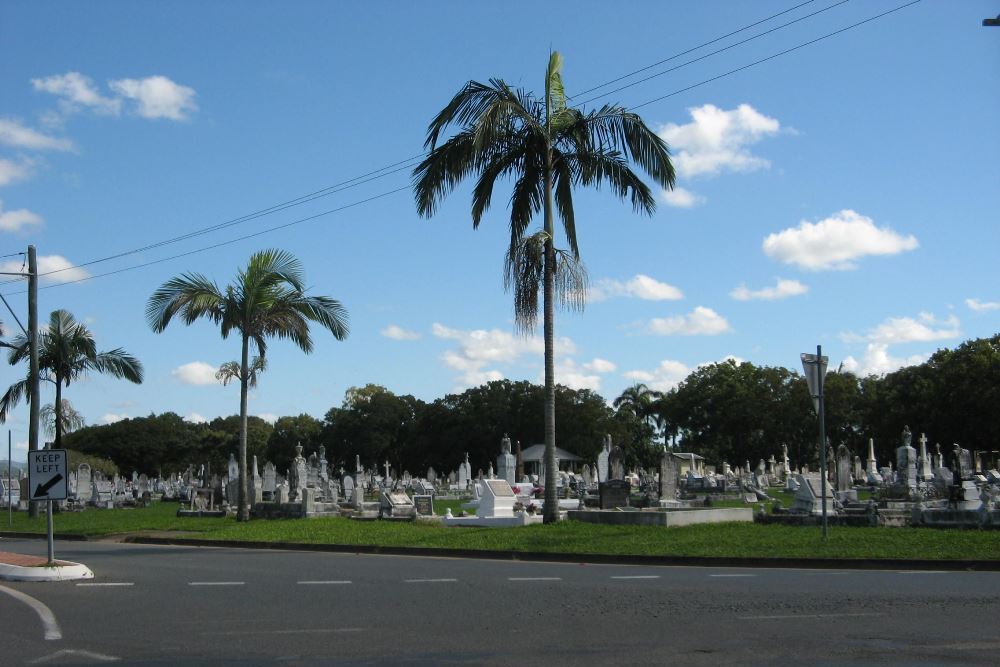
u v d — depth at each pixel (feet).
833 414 296.71
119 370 153.28
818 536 70.13
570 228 88.02
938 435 256.52
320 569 59.88
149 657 30.96
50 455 58.49
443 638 33.76
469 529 85.10
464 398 328.90
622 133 83.51
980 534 67.56
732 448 313.32
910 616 37.52
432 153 83.30
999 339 255.29
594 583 50.06
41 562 59.47
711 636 33.58
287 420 387.96
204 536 94.63
